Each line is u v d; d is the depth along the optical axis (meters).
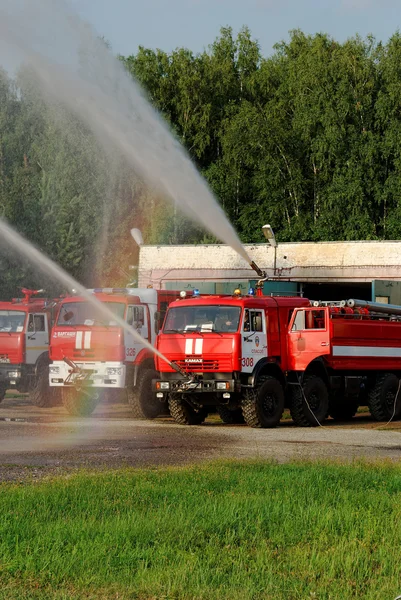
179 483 13.36
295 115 68.00
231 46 76.88
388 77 66.00
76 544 9.26
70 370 27.14
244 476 14.08
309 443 20.17
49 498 11.80
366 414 31.45
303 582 8.16
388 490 13.19
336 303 26.75
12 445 18.89
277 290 45.56
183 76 71.31
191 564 8.62
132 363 27.02
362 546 9.56
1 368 31.16
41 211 62.59
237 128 67.69
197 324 24.67
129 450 18.27
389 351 28.02
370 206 64.38
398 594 7.88
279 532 10.25
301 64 70.12
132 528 9.93
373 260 46.09
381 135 66.25
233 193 69.25
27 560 8.62
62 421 25.52
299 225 65.19
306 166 68.38
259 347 24.67
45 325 31.70
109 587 7.98
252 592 7.78
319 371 26.17
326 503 11.97
